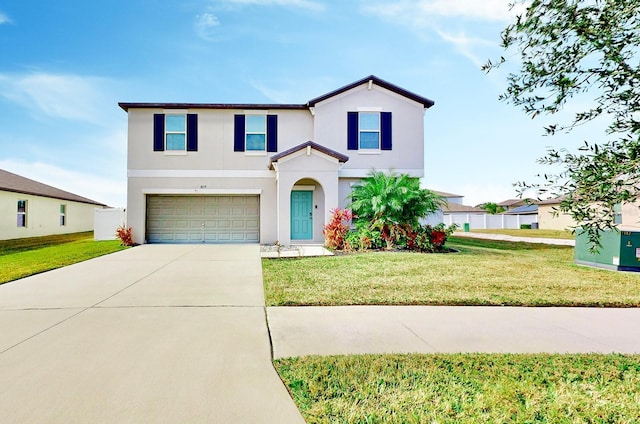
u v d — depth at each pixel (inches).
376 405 119.6
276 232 605.9
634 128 83.0
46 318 208.1
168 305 236.7
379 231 513.7
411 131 617.9
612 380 137.3
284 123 615.8
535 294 263.3
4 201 767.7
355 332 188.9
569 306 240.1
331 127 606.2
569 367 146.9
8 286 291.1
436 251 497.7
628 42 82.7
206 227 615.2
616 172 80.5
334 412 115.3
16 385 129.3
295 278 314.3
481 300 245.3
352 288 279.0
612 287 285.9
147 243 602.5
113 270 361.1
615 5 82.4
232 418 110.9
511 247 612.1
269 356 156.8
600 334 188.1
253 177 608.1
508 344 173.9
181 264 395.5
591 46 88.5
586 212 87.1
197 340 174.9
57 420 108.4
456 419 112.6
